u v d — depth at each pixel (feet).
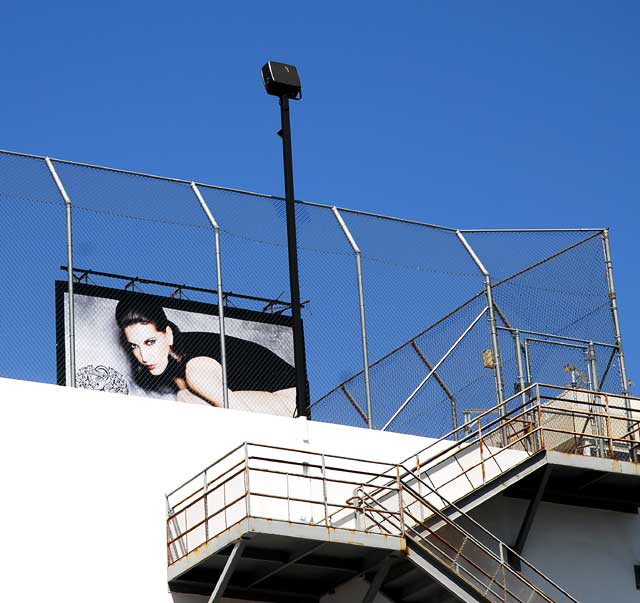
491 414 85.20
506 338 87.20
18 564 69.05
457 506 75.56
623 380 87.92
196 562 69.87
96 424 73.46
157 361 77.92
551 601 74.64
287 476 70.03
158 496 73.46
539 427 77.56
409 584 75.87
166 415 75.46
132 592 70.90
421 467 80.48
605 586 81.71
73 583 69.82
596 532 82.94
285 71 84.28
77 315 76.43
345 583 75.51
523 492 80.64
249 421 77.41
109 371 76.38
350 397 82.53
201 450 75.56
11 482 70.38
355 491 73.77
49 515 70.59
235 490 75.56
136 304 78.43
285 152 83.41
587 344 88.28
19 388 72.23
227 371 79.97
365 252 86.17
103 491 72.28
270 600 74.59
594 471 79.71
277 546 70.28
